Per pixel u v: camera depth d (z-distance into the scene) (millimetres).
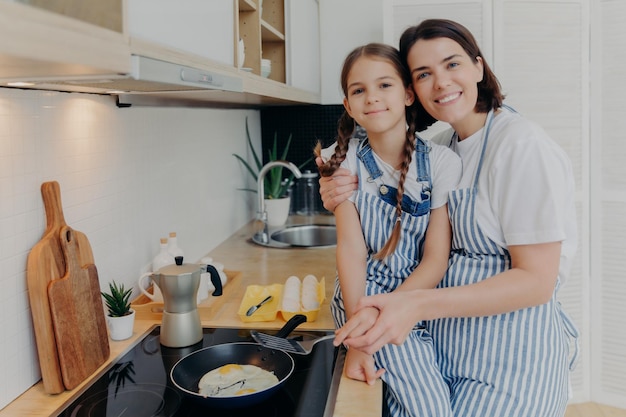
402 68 1242
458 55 1196
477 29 2703
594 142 2703
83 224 1410
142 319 1582
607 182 2682
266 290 1783
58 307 1163
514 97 2705
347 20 3355
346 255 1294
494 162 1151
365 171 1309
